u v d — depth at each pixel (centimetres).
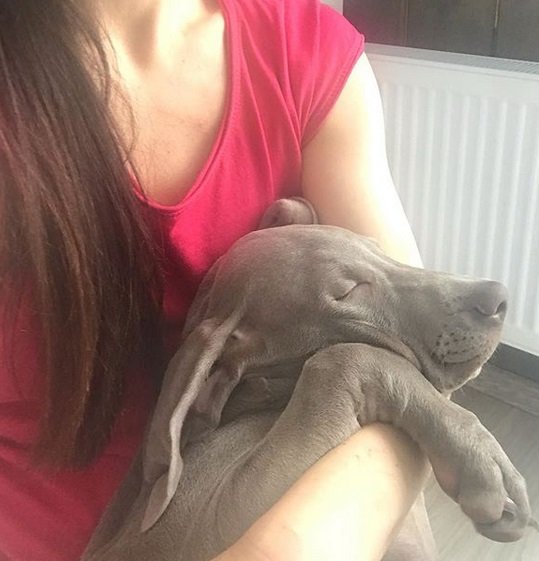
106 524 90
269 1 101
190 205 93
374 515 75
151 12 92
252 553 70
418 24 215
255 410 89
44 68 80
